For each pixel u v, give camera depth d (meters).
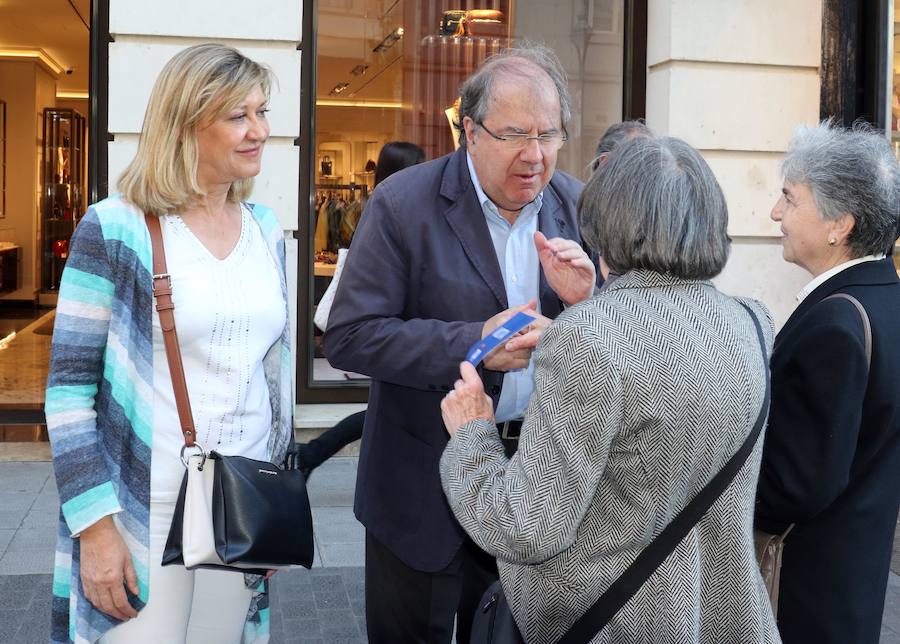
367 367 2.47
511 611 1.88
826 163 2.27
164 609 2.16
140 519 2.11
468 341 2.33
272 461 2.35
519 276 2.62
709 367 1.69
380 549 2.67
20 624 3.77
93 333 2.09
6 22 13.88
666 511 1.71
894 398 2.16
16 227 16.52
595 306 1.73
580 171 6.84
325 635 3.85
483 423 1.94
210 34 5.80
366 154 6.48
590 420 1.64
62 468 2.03
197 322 2.14
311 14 6.22
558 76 2.53
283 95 5.95
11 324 13.55
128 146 5.80
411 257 2.52
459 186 2.56
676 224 1.74
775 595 2.19
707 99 6.37
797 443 2.09
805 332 2.14
